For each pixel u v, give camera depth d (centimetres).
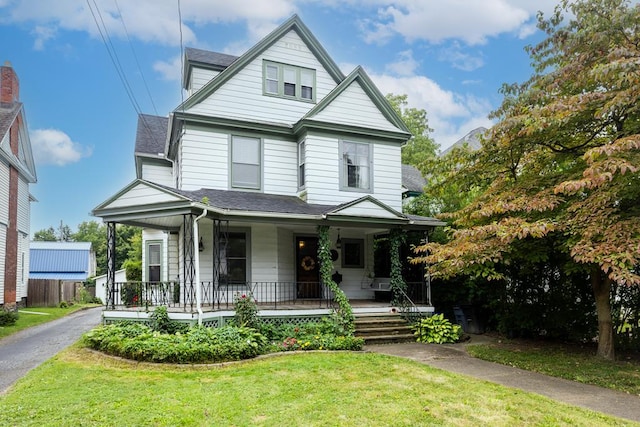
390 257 1237
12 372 703
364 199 1106
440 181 1038
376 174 1306
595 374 650
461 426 431
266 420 444
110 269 1021
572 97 669
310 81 1334
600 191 652
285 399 513
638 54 641
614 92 652
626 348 841
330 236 1312
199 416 455
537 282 988
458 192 1045
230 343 742
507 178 874
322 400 508
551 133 745
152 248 1432
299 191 1262
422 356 812
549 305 968
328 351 815
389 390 552
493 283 1077
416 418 451
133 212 966
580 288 916
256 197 1167
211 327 901
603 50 732
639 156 606
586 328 917
